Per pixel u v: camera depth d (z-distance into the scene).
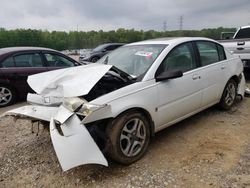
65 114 3.20
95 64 4.24
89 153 3.10
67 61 7.98
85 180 3.32
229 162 3.55
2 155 4.04
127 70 4.18
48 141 4.43
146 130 3.78
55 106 3.57
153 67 3.96
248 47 7.89
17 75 7.04
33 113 3.69
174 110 4.19
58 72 4.09
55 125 3.25
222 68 5.21
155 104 3.86
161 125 4.07
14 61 7.08
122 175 3.38
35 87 3.90
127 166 3.58
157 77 3.91
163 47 4.33
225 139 4.24
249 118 5.14
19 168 3.67
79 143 3.08
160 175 3.34
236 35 9.80
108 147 3.39
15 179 3.42
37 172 3.55
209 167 3.46
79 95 3.29
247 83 8.48
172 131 4.64
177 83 4.17
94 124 3.31
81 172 3.49
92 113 3.13
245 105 5.93
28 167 3.68
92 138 3.15
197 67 4.67
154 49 4.37
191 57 4.63
